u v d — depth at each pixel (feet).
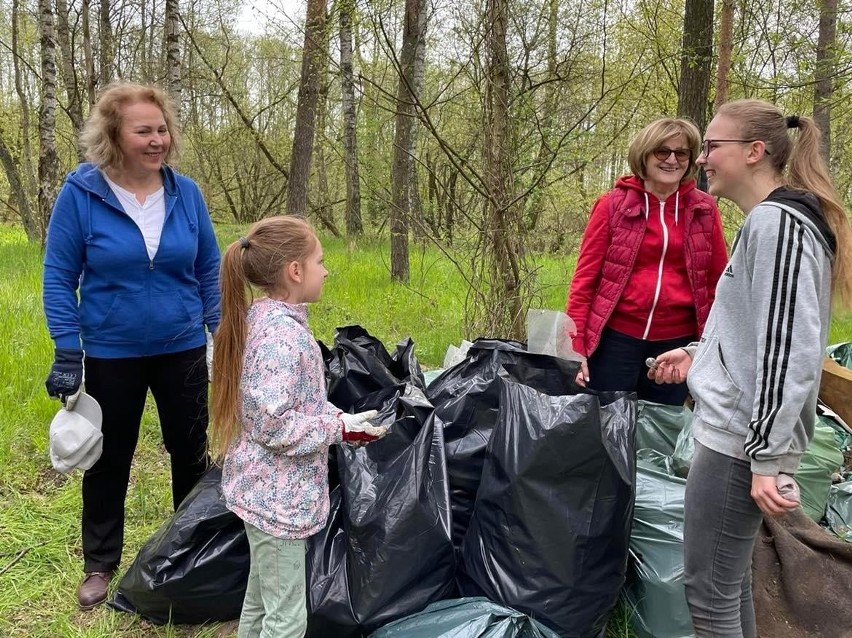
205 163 73.36
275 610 6.70
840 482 10.67
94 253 8.11
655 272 9.89
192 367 8.93
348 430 6.63
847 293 5.58
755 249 5.43
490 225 14.65
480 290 15.57
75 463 7.95
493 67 13.98
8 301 22.35
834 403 11.99
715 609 6.15
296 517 6.57
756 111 5.89
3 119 63.82
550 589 7.09
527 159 15.07
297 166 35.29
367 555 7.26
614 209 10.00
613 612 8.04
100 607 8.65
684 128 9.34
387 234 48.62
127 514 10.70
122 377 8.52
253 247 6.59
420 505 7.34
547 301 23.15
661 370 7.97
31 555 9.60
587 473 7.07
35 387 15.02
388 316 22.90
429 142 28.66
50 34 36.99
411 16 25.34
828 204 5.51
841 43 24.44
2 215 83.05
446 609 7.20
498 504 7.39
